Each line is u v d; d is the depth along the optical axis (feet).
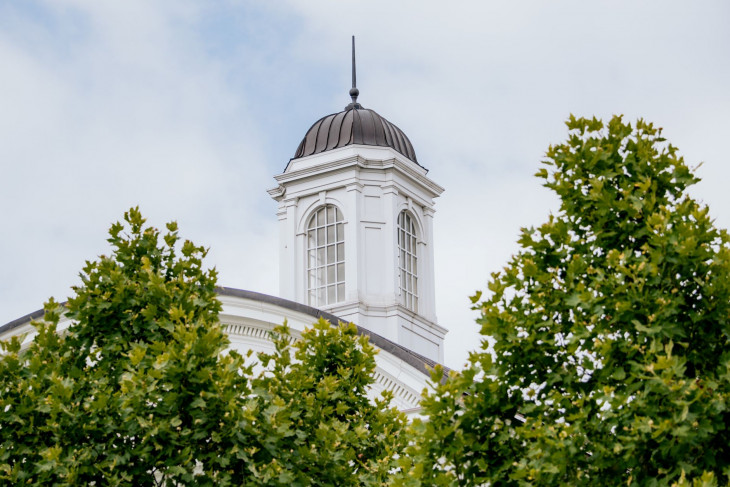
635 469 50.14
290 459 68.54
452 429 54.19
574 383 53.93
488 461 54.24
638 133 57.62
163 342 65.26
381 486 69.92
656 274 51.83
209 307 73.97
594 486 50.98
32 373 67.97
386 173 145.89
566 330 54.85
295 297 144.77
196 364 64.08
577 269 54.54
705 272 51.80
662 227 52.37
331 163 144.97
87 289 71.92
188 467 65.36
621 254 53.01
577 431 51.21
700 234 52.16
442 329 148.25
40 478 64.08
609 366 51.60
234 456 65.62
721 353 51.65
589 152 57.00
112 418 65.62
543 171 57.77
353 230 142.92
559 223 56.03
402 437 75.66
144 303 71.20
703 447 49.26
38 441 66.69
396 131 153.07
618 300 52.11
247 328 109.09
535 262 56.29
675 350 51.78
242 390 68.18
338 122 150.92
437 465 57.82
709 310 51.37
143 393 63.82
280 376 75.66
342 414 75.25
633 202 54.54
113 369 69.97
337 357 77.77
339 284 143.54
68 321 108.06
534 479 51.57
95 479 66.18
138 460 65.92
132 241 74.54
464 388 54.85
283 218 148.87
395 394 100.22
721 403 48.24
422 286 147.95
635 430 48.85
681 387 48.06
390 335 140.05
